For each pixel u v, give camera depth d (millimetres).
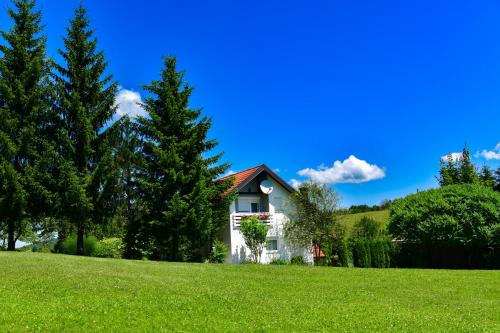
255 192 35938
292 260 34469
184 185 29703
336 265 33500
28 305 10422
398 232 31172
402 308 13172
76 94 27422
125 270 17562
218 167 31094
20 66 27281
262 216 34656
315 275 20734
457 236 28453
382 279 19781
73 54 28891
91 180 26922
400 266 32281
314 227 33312
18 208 24922
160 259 31094
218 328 9539
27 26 27906
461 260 30406
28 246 35281
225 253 31781
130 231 30312
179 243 30000
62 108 28047
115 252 32500
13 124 25266
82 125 27516
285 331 9617
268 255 34438
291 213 35219
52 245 35375
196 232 28906
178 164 29250
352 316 11477
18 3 27906
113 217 29000
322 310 12102
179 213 28031
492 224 28094
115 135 29031
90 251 32562
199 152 31219
